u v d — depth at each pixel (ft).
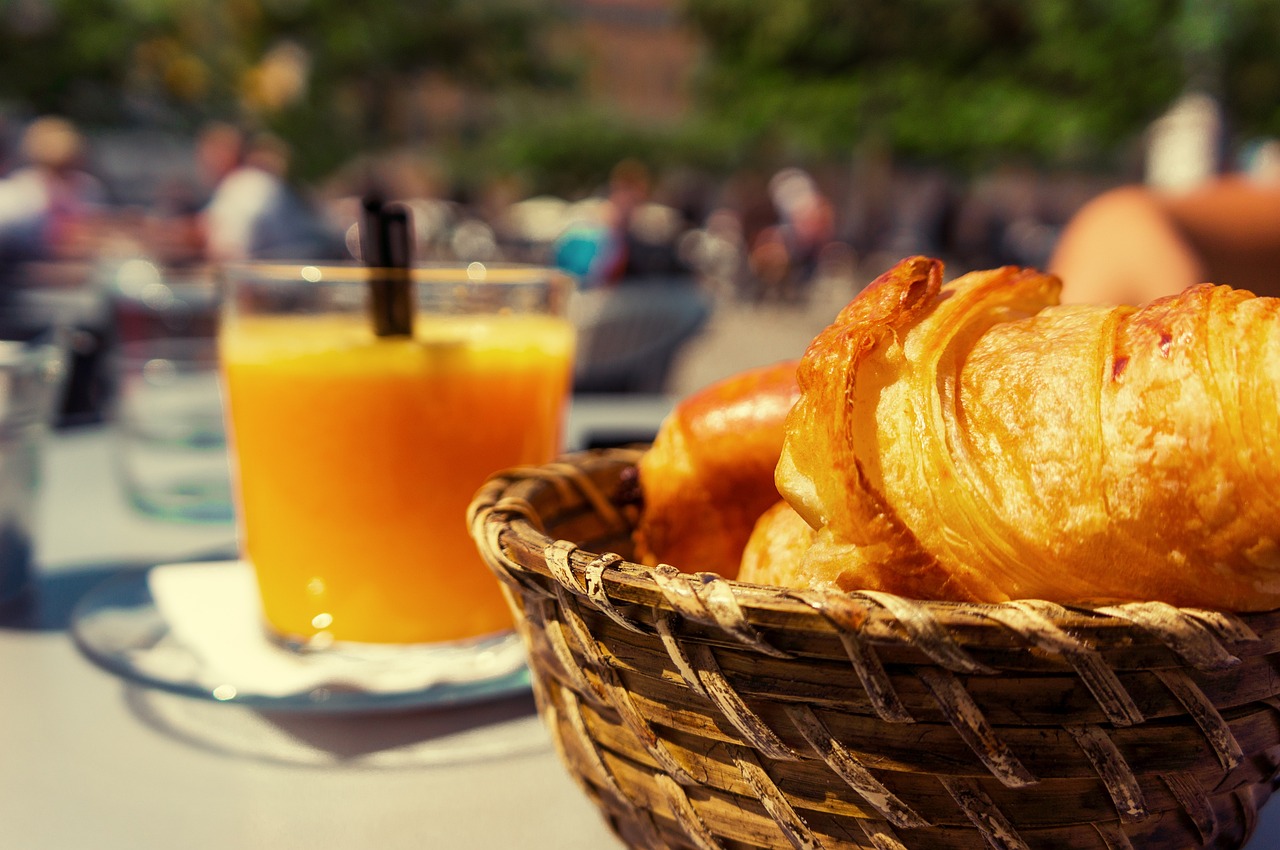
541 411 1.28
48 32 11.99
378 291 1.22
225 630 1.27
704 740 0.85
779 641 0.80
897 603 0.77
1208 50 10.01
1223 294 0.88
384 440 1.19
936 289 0.96
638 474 1.10
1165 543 0.85
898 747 0.81
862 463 0.90
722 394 1.08
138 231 6.32
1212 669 0.79
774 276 14.12
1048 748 0.80
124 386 1.79
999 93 14.98
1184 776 0.82
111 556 1.54
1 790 1.04
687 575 0.82
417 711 1.17
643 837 0.93
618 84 36.70
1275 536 0.84
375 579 1.22
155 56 12.11
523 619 0.93
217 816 1.01
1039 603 0.78
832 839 0.84
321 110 12.44
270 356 1.19
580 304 3.44
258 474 1.22
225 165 6.68
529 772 1.08
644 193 12.52
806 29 16.65
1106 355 0.88
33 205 5.72
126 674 1.16
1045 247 15.80
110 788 1.04
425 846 0.98
